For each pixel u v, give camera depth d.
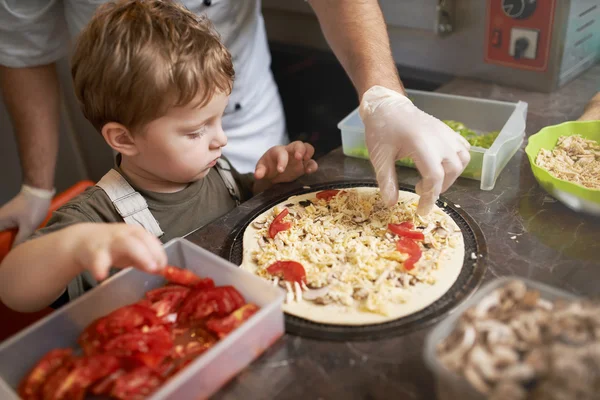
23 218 1.27
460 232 0.81
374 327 0.65
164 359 0.60
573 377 0.42
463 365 0.48
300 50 1.65
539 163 0.91
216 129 0.88
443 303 0.67
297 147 1.04
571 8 1.14
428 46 1.41
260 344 0.62
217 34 1.01
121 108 0.82
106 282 0.67
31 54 1.18
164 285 0.73
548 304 0.55
